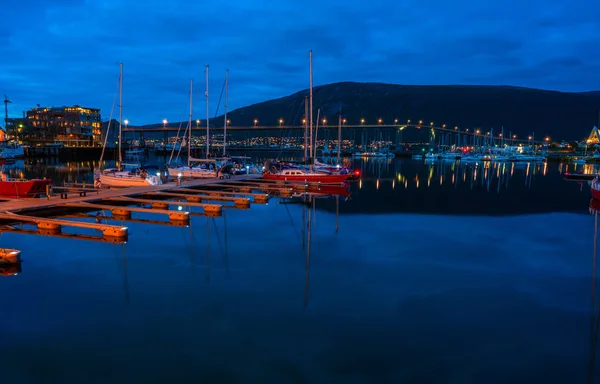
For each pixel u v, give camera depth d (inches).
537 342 404.2
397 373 350.0
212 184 1503.4
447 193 1706.4
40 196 1176.2
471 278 590.2
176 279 571.8
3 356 368.5
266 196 1305.4
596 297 522.0
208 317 450.0
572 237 867.4
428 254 716.0
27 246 727.1
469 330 427.2
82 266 623.2
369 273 607.2
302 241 802.2
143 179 1411.2
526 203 1417.3
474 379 343.3
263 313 461.1
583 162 4566.9
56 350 380.2
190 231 871.7
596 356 378.6
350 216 1094.4
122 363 359.3
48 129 5487.2
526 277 598.5
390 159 5753.0
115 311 462.9
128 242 770.2
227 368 354.0
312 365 359.9
